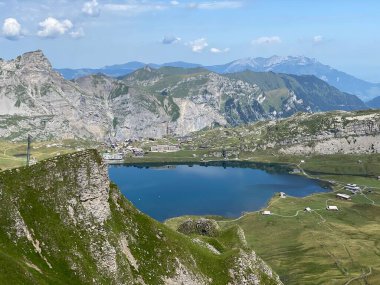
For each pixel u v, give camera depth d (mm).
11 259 80625
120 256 101062
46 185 100750
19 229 91312
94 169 107000
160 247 110375
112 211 110188
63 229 97438
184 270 108812
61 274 90750
